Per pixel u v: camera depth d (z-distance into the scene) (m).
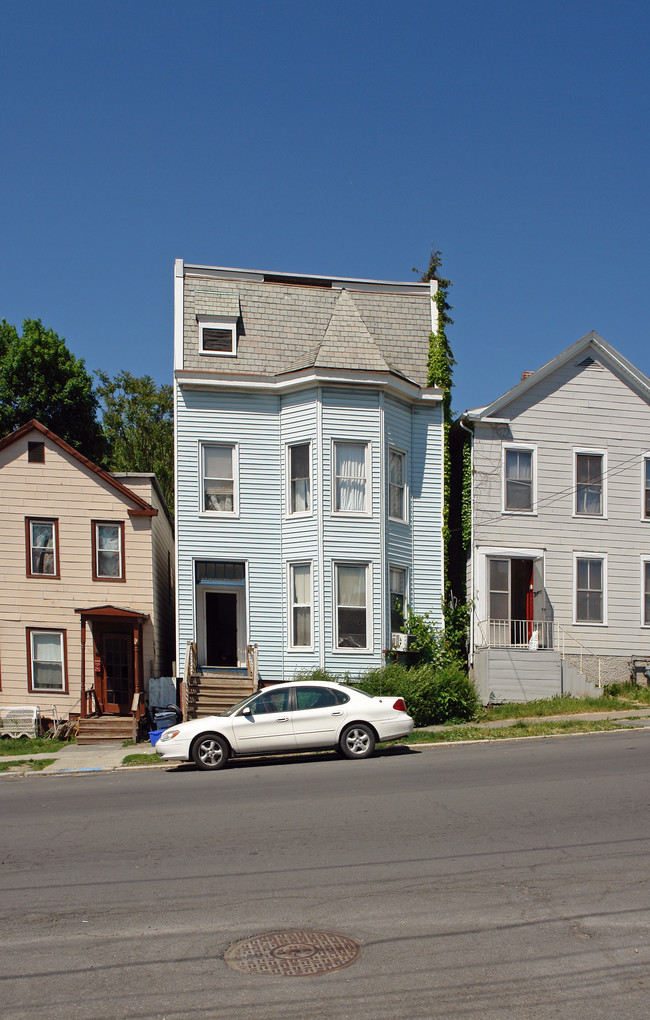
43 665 24.69
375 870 8.80
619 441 27.30
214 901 8.05
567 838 9.79
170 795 13.45
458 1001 5.92
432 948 6.80
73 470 25.12
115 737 22.06
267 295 26.44
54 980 6.42
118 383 50.38
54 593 24.78
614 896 7.86
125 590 24.89
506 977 6.27
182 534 24.20
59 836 10.81
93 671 24.80
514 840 9.77
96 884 8.70
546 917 7.38
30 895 8.42
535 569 26.41
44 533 24.98
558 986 6.12
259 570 24.36
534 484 26.64
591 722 20.28
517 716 22.44
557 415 26.98
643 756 15.24
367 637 23.67
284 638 24.06
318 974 6.39
